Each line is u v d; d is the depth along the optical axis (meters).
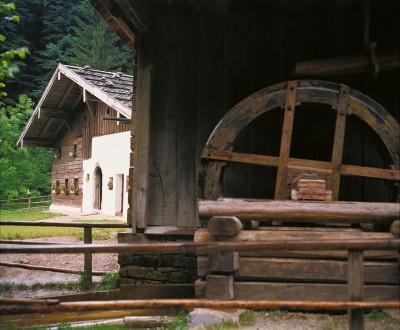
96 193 19.25
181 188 5.61
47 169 28.97
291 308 2.93
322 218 4.29
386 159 5.11
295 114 5.45
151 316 4.75
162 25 5.73
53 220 14.12
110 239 10.02
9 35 33.34
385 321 3.88
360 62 4.98
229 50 5.62
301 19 5.52
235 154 5.07
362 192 5.29
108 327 4.32
